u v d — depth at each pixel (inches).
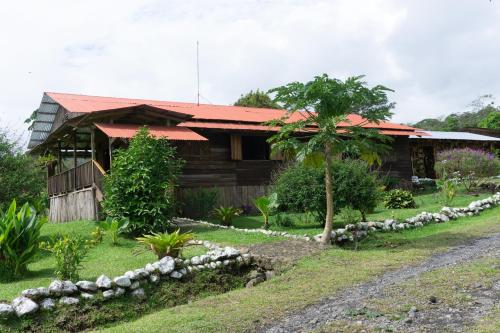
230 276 346.0
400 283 275.7
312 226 543.5
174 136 600.1
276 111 952.9
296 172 522.6
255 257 373.1
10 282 312.5
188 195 675.4
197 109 846.5
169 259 325.1
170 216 519.2
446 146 1154.0
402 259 350.3
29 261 331.9
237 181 759.1
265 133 765.3
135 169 502.9
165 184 507.2
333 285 289.4
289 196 514.9
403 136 966.4
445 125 2191.2
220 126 730.2
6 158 620.1
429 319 209.0
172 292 307.7
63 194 772.0
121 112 609.9
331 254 378.6
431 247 389.1
